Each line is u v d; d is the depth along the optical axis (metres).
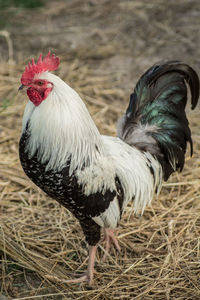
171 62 5.45
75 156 4.24
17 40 10.05
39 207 6.02
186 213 5.91
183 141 5.55
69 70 9.00
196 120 7.65
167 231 5.66
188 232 5.59
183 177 6.54
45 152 4.18
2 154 6.92
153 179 5.29
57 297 4.78
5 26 10.57
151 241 5.53
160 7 11.20
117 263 5.26
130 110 5.46
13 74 8.84
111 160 4.68
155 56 9.41
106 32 10.31
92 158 4.38
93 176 4.38
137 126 5.38
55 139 4.12
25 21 10.85
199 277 5.00
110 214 4.73
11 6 11.41
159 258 5.28
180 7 11.16
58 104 4.08
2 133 7.35
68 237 5.56
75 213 4.69
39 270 4.98
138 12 11.04
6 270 5.01
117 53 9.59
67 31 10.39
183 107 5.60
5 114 7.79
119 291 4.86
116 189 4.70
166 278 4.96
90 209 4.54
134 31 10.32
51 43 9.92
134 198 5.12
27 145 4.21
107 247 5.39
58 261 5.21
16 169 6.64
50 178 4.30
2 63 9.20
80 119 4.21
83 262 5.27
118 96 8.35
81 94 8.36
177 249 5.36
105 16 10.99
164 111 5.49
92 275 5.01
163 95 5.50
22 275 5.00
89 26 10.59
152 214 5.96
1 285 4.84
